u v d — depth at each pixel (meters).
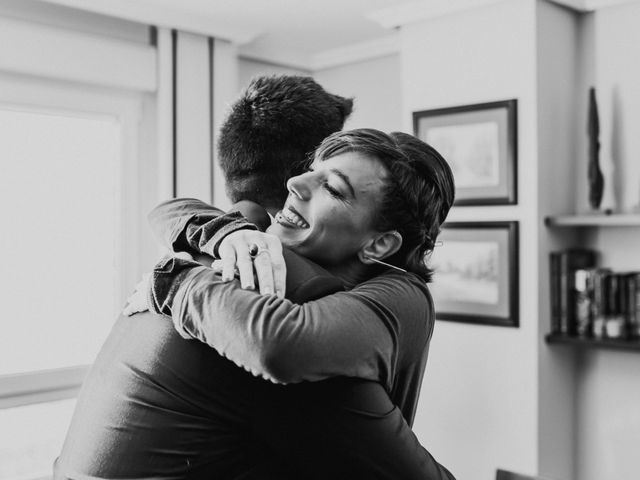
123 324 0.86
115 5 3.06
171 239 0.90
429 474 0.79
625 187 2.98
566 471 3.10
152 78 3.33
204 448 0.74
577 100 3.13
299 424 0.73
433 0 3.08
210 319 0.71
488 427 3.03
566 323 2.93
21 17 2.93
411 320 0.83
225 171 1.02
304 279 0.78
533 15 2.87
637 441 3.00
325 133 1.01
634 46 2.96
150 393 0.75
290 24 3.55
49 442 3.01
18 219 2.98
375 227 0.86
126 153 3.31
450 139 3.13
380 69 3.97
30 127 3.02
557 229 3.01
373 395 0.75
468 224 3.06
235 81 3.68
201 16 3.37
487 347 3.04
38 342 3.02
